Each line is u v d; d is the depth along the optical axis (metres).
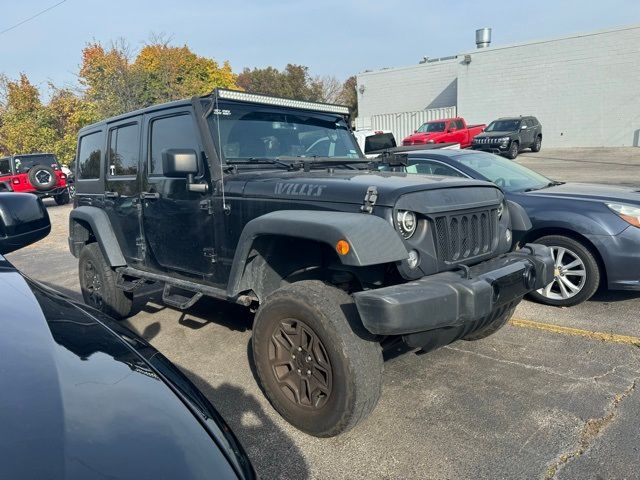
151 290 6.38
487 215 3.39
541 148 27.27
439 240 3.01
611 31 24.38
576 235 5.03
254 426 3.18
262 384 3.25
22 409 1.28
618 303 5.20
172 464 1.28
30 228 2.83
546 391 3.46
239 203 3.53
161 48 26.97
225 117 3.93
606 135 25.36
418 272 2.91
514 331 4.57
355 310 2.86
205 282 3.95
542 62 26.52
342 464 2.77
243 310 5.47
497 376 3.71
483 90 28.55
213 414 1.69
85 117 24.89
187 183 3.92
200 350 4.45
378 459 2.80
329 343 2.79
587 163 20.31
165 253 4.33
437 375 3.76
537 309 5.14
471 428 3.06
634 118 24.52
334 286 3.07
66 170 23.70
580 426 3.02
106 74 23.77
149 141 4.39
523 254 3.49
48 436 1.21
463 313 2.75
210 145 3.75
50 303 2.03
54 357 1.56
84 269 5.46
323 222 2.80
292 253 3.53
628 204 4.90
